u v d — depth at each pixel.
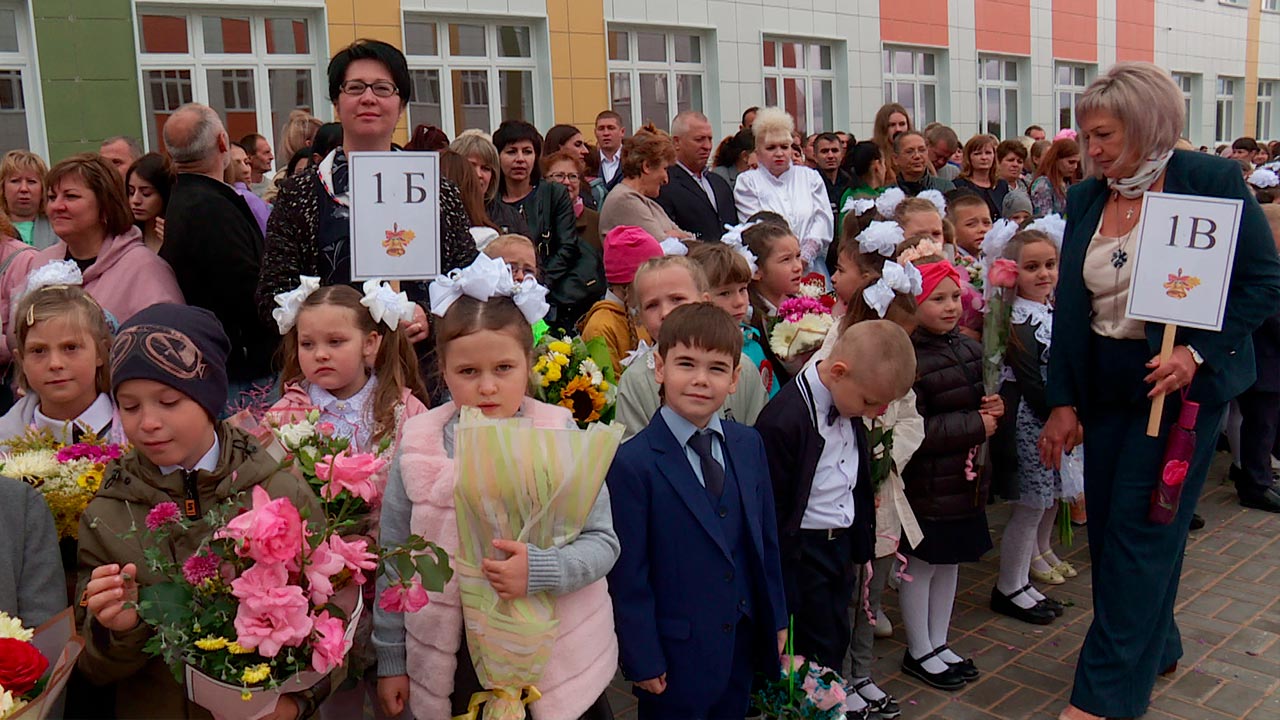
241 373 3.82
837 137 8.00
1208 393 3.07
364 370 2.82
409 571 1.97
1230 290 3.07
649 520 2.49
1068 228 3.32
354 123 3.15
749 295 3.89
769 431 2.94
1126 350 3.15
